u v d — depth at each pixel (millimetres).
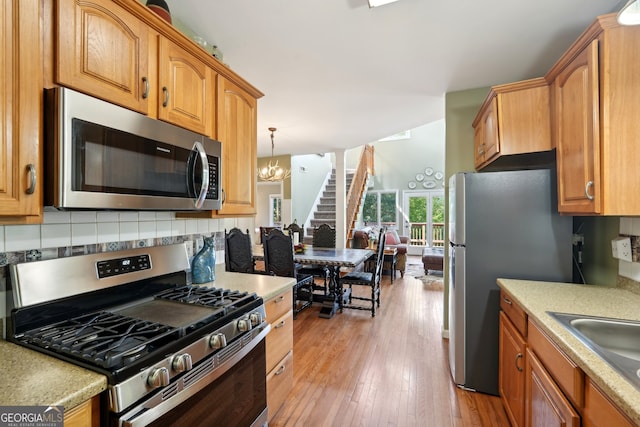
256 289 1678
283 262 3316
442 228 8891
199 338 1081
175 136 1310
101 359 842
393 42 2043
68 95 895
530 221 1893
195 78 1473
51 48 909
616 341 1190
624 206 1268
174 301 1390
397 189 9328
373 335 3035
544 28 1884
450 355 2322
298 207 7391
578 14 1742
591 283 1917
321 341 2895
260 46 2094
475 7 1686
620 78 1262
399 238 7938
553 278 1854
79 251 1250
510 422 1708
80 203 928
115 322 1108
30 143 846
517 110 1956
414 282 5336
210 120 1583
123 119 1075
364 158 7969
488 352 2006
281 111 3490
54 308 1095
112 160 1033
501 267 1957
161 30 1272
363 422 1771
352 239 6598
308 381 2201
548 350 1195
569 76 1553
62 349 901
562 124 1637
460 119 2877
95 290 1216
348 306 3787
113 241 1396
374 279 3637
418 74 2529
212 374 1126
